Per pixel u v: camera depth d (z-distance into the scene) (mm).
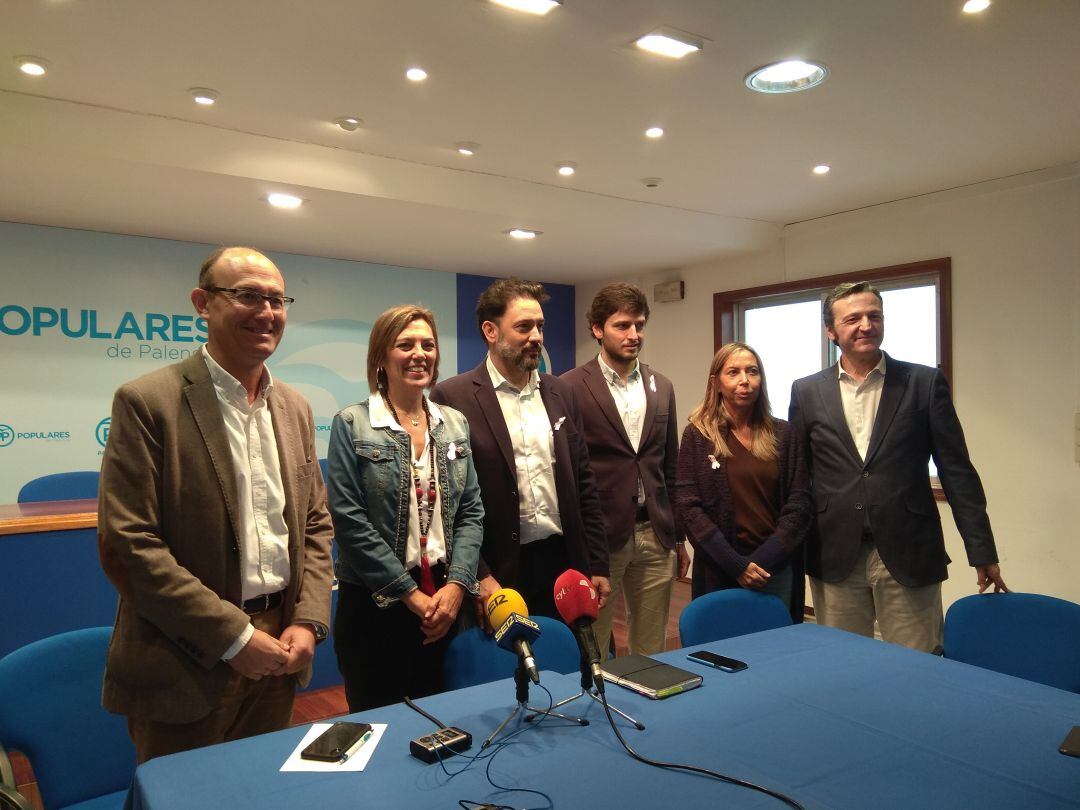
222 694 1617
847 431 2729
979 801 1204
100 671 1812
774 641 2072
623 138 3426
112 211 4027
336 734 1404
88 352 4547
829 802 1197
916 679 1762
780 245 5219
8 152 2988
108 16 2305
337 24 2371
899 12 2320
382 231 4535
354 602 2068
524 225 4352
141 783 1267
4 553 2789
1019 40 2504
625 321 2826
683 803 1190
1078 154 3664
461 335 6121
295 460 1818
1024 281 4012
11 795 1453
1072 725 1504
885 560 2609
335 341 5465
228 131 3301
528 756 1355
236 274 1678
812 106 3062
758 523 2705
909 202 4449
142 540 1541
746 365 2744
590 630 1501
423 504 2098
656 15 2322
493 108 3066
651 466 2867
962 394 4285
